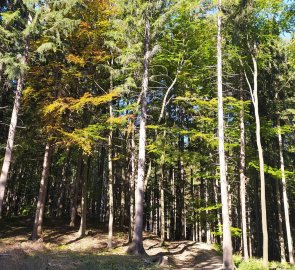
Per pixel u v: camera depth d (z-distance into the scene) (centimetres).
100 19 2100
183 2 1930
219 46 1809
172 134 2320
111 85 2109
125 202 2983
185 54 2194
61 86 2031
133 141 2202
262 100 2542
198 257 2028
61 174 3378
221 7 1803
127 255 1666
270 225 3491
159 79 2412
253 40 1958
